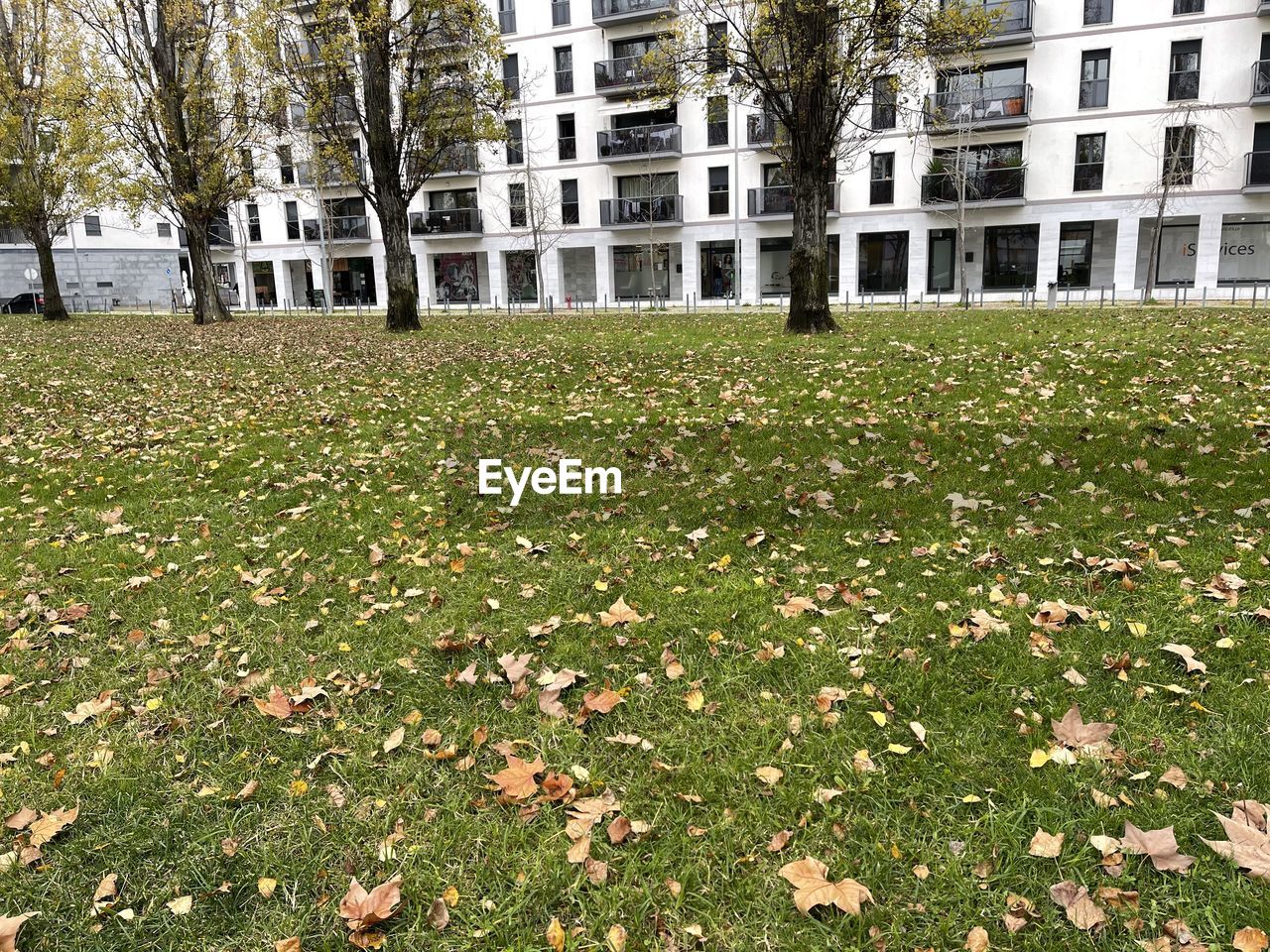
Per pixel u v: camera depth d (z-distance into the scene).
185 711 3.44
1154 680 3.25
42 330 23.23
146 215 49.75
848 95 15.52
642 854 2.57
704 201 37.44
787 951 2.23
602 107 37.97
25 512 6.13
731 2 19.58
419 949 2.29
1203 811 2.57
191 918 2.42
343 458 7.21
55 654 3.98
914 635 3.66
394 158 20.06
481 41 19.88
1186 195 30.16
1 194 27.70
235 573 4.78
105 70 24.17
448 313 33.53
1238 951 2.12
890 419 7.50
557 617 4.00
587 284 42.03
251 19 21.12
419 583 4.51
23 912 2.46
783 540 4.80
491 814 2.76
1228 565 4.03
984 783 2.77
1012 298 31.31
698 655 3.62
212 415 9.39
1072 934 2.21
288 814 2.81
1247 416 6.84
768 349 12.40
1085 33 30.39
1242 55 28.83
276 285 47.56
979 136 32.38
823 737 3.04
